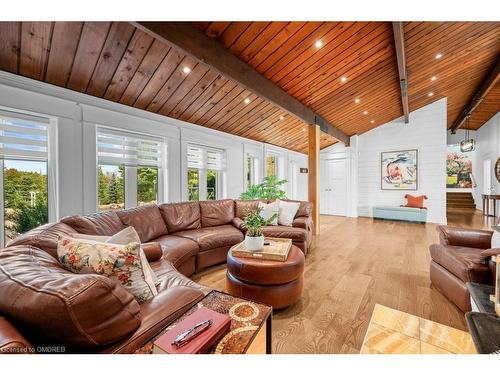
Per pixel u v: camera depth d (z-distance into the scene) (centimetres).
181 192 368
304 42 265
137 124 303
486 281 172
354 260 313
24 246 122
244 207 381
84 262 107
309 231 360
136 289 111
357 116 568
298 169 759
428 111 617
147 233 256
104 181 287
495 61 432
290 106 379
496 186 686
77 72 225
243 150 508
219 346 88
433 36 312
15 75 203
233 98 352
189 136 381
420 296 211
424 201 620
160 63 245
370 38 285
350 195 725
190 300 117
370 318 178
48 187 234
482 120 777
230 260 202
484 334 100
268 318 112
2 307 72
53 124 232
